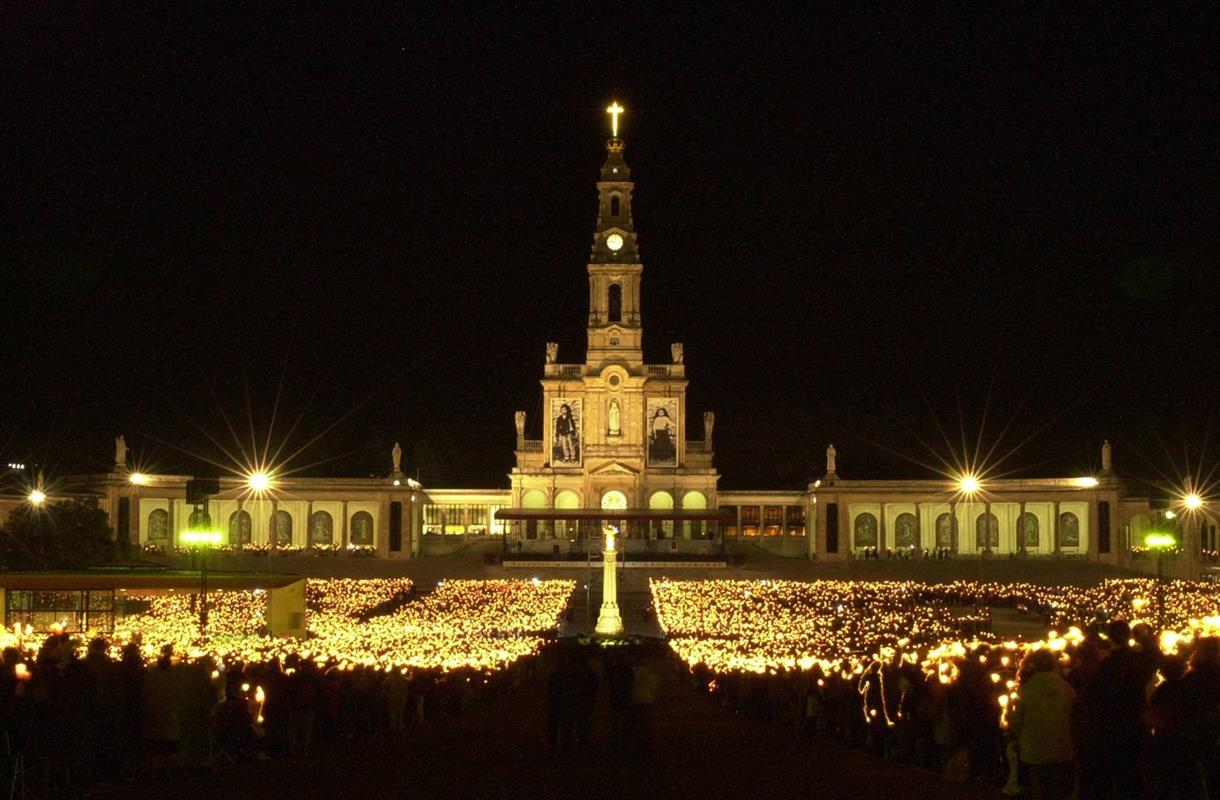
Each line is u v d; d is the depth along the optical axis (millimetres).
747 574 145375
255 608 94188
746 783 32844
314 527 168250
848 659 48406
